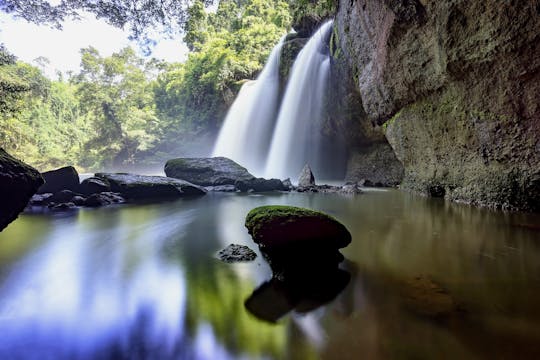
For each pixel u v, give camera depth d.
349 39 12.75
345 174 19.47
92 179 10.20
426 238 4.43
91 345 1.86
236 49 30.94
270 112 23.14
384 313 2.18
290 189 13.10
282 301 2.40
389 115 11.00
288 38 23.22
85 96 38.47
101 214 6.96
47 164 40.38
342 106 16.78
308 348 1.79
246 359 1.71
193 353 1.77
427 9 7.01
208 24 39.03
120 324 2.10
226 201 9.29
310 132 20.09
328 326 2.03
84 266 3.32
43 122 44.72
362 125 16.20
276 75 22.55
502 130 6.16
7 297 2.54
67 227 5.50
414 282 2.75
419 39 7.75
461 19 6.21
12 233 5.03
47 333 1.99
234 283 2.80
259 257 3.61
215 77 30.34
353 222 5.75
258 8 33.62
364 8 10.02
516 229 4.86
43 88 35.62
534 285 2.64
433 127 8.55
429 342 1.82
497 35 5.56
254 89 24.89
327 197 10.27
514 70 5.54
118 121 39.31
